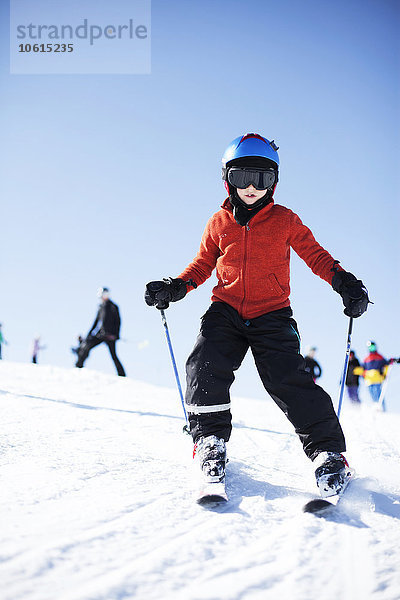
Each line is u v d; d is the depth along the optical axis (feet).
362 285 8.61
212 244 9.45
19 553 5.02
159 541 5.68
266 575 5.15
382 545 6.04
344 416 24.93
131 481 7.73
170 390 28.45
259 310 8.77
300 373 8.32
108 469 8.25
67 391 22.94
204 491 7.19
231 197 9.07
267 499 7.61
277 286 8.84
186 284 9.36
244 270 8.81
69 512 6.24
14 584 4.47
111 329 33.01
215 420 8.36
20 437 10.28
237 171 8.81
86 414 14.47
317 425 8.20
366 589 4.97
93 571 4.87
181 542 5.70
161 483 7.78
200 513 6.70
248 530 6.25
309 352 31.55
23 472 7.72
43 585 4.51
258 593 4.80
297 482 8.74
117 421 13.73
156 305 9.32
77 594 4.42
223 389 8.42
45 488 7.02
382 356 31.89
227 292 8.94
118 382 29.04
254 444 12.39
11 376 26.86
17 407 14.64
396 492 8.41
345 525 6.66
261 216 9.00
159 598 4.54
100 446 10.07
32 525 5.74
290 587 4.94
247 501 7.33
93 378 28.50
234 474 8.77
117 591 4.56
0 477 7.41
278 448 12.09
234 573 5.14
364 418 24.22
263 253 8.82
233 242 8.96
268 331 8.61
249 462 10.09
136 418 14.53
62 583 4.58
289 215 9.15
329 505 7.00
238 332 8.80
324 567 5.40
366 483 8.18
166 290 9.20
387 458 11.99
